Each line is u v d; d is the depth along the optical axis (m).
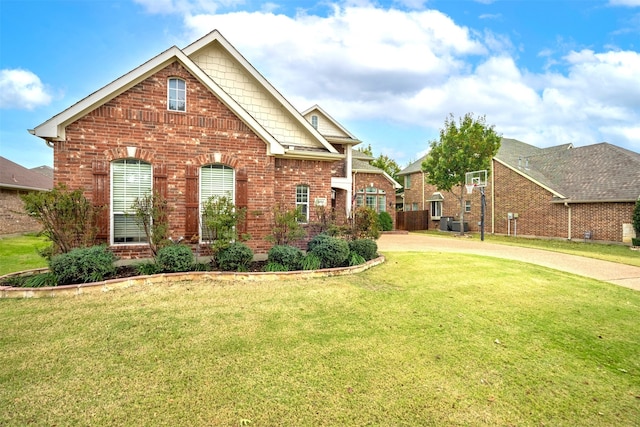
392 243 18.55
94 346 4.66
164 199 9.23
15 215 18.83
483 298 7.41
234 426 3.14
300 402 3.53
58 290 6.84
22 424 3.10
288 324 5.58
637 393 3.93
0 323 5.39
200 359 4.36
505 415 3.44
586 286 8.83
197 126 10.06
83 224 8.41
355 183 25.42
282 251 9.20
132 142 9.39
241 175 10.62
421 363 4.43
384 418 3.32
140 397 3.54
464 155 23.33
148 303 6.44
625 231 18.09
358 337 5.16
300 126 14.20
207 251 10.25
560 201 20.53
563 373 4.32
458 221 28.52
